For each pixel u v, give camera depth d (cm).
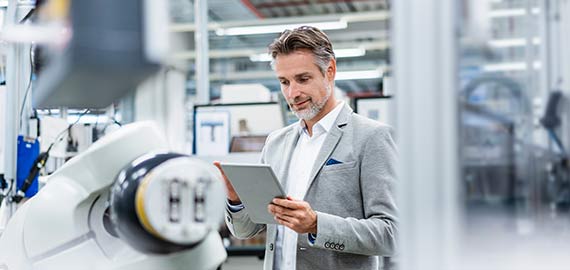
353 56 797
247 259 322
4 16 154
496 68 75
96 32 50
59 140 205
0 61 217
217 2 544
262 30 623
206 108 315
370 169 143
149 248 60
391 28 69
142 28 52
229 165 123
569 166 83
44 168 209
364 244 135
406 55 67
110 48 50
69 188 78
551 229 79
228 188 136
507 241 74
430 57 67
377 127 147
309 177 148
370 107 304
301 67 145
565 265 74
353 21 651
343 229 133
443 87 67
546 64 82
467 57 70
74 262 77
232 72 737
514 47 77
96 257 76
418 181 67
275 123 314
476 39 71
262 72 741
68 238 77
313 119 152
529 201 78
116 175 75
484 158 72
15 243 82
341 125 150
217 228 61
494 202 73
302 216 128
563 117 83
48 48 57
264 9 596
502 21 75
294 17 620
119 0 51
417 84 67
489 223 72
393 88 69
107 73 51
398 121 68
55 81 53
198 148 313
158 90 71
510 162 76
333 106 153
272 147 165
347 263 144
